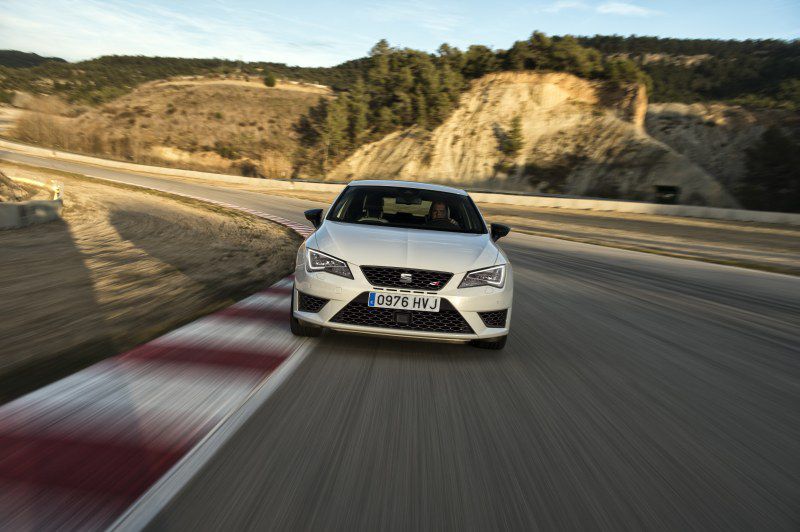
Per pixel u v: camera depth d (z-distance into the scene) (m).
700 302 6.80
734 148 59.94
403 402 2.84
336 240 3.81
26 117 88.81
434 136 66.88
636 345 4.48
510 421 2.68
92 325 4.38
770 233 22.94
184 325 4.28
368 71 91.94
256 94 102.94
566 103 66.44
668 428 2.73
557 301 6.28
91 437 2.27
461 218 4.49
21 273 6.84
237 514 1.73
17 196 18.94
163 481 1.92
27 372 3.21
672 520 1.85
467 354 3.83
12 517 1.68
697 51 181.88
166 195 25.64
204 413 2.56
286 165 77.12
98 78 159.75
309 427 2.46
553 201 34.62
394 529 1.70
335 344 3.84
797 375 3.90
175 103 98.50
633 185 55.59
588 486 2.06
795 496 2.08
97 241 10.57
